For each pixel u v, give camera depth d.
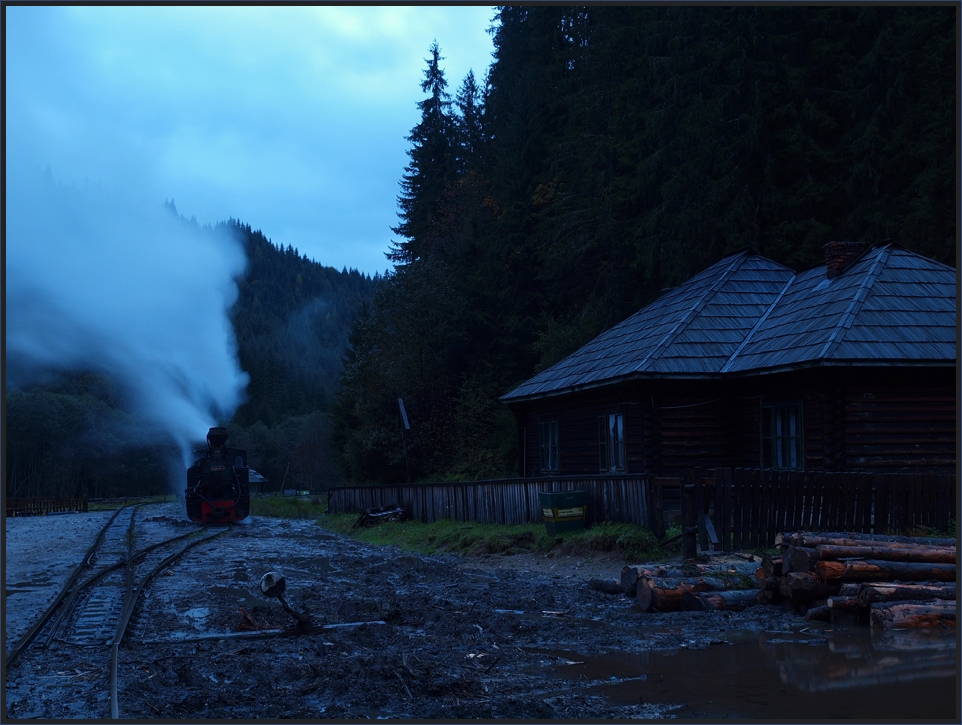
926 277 18.80
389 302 45.22
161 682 7.78
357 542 24.84
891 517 13.55
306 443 99.25
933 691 6.96
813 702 6.75
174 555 19.06
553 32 49.97
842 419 16.48
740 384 19.58
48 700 7.29
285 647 9.19
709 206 29.06
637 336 22.38
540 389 24.05
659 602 10.98
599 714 6.64
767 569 11.02
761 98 29.97
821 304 18.80
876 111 29.12
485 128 57.72
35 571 16.92
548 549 17.16
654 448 18.89
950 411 17.00
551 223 42.44
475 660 8.51
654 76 34.97
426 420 42.84
